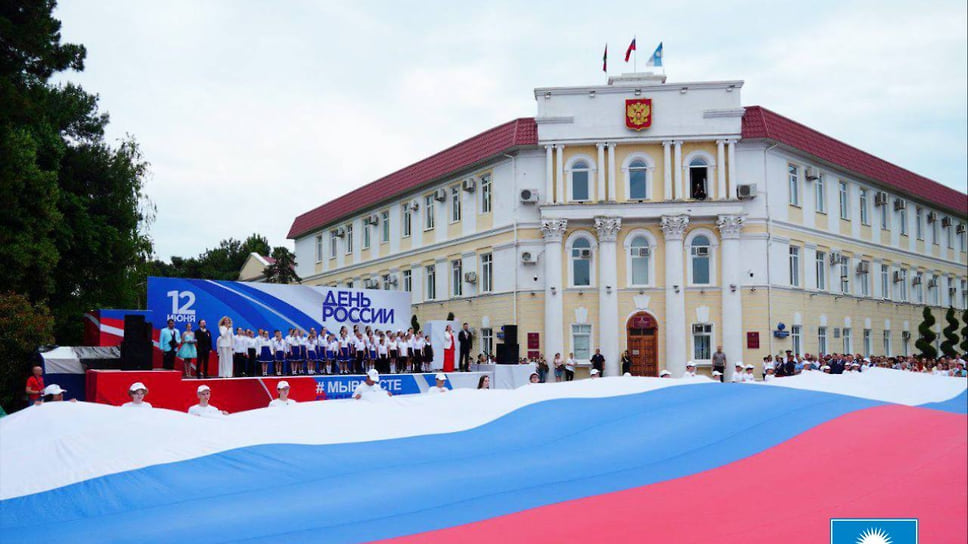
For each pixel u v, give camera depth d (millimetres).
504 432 11367
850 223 49375
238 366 28156
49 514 8805
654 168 42719
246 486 9297
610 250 42031
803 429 10109
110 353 27016
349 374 29609
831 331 46406
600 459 9938
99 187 40125
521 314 42844
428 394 13461
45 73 29656
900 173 55281
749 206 42219
